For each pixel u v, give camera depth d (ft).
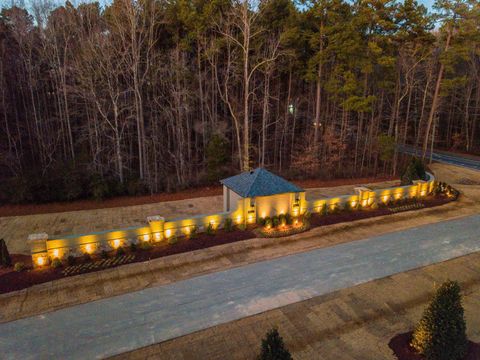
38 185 63.82
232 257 40.96
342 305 31.19
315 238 46.85
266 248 43.55
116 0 69.97
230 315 29.73
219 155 79.05
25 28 74.02
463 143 138.21
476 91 136.56
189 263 39.34
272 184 51.80
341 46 77.25
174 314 29.91
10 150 74.74
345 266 38.78
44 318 29.37
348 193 74.59
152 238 44.01
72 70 73.26
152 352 25.38
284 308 30.73
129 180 73.46
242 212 49.80
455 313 22.97
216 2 75.15
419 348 24.20
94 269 37.52
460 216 55.88
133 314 29.96
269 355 18.70
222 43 77.77
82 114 79.41
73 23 74.59
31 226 53.47
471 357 23.90
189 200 68.80
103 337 26.99
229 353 25.25
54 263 37.40
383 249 43.34
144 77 76.69
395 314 29.91
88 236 40.22
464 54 80.94
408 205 60.59
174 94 73.61
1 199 64.28
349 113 101.65
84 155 71.05
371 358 24.41
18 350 25.55
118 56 75.10
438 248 43.65
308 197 71.05
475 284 35.12
